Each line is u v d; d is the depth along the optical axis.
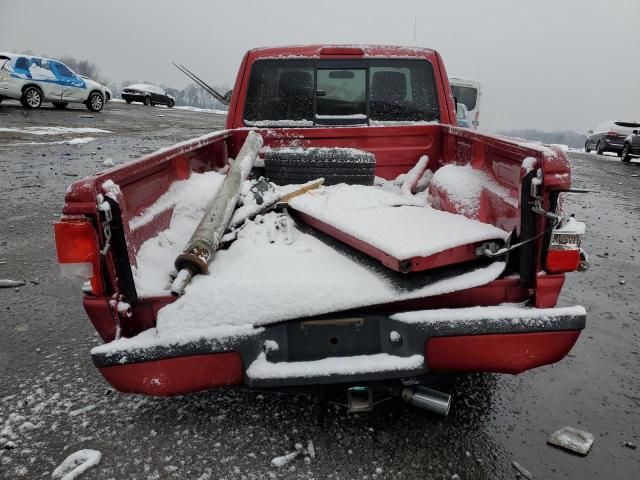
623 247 7.13
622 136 23.61
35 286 4.98
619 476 2.50
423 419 2.89
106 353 2.27
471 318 2.38
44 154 12.74
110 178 2.31
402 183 4.31
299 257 2.70
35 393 3.16
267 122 4.45
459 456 2.60
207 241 2.59
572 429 2.83
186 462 2.53
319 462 2.52
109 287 2.33
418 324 2.37
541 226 2.43
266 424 2.81
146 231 2.70
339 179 3.87
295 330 2.42
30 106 22.02
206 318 2.34
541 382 3.40
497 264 2.54
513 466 2.54
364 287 2.41
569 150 26.92
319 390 2.54
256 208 3.16
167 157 2.96
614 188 13.06
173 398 3.07
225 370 2.35
